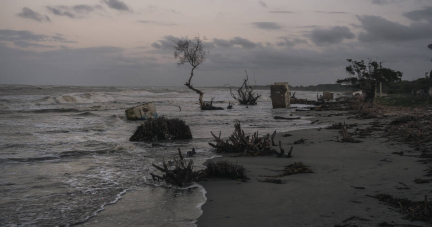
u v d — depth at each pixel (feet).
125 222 14.15
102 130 51.16
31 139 39.70
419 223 12.62
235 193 18.29
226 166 22.44
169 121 43.16
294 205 15.69
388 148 30.86
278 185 19.69
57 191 18.90
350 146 33.24
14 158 28.27
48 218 14.62
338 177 20.81
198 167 25.36
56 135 44.09
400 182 18.58
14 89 189.47
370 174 21.06
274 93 116.57
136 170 24.52
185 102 148.05
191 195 18.13
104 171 24.08
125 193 18.61
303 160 27.09
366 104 106.63
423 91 124.88
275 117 73.51
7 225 13.76
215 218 14.42
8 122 57.98
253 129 52.49
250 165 26.02
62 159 28.45
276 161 27.35
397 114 64.69
